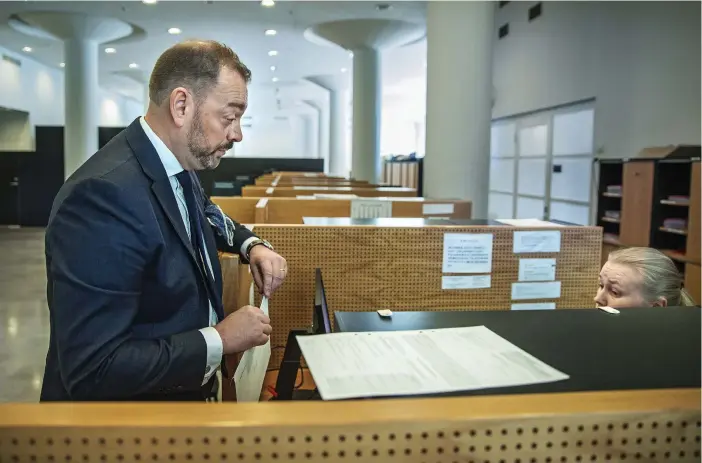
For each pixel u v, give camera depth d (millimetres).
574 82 7078
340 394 601
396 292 1696
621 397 572
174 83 976
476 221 1875
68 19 9852
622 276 1388
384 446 515
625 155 6047
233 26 10352
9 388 3328
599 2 6504
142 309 949
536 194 8258
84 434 501
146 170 949
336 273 1677
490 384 638
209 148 1020
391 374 662
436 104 5391
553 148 7730
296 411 527
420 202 3104
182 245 974
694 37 5035
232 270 1360
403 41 11562
